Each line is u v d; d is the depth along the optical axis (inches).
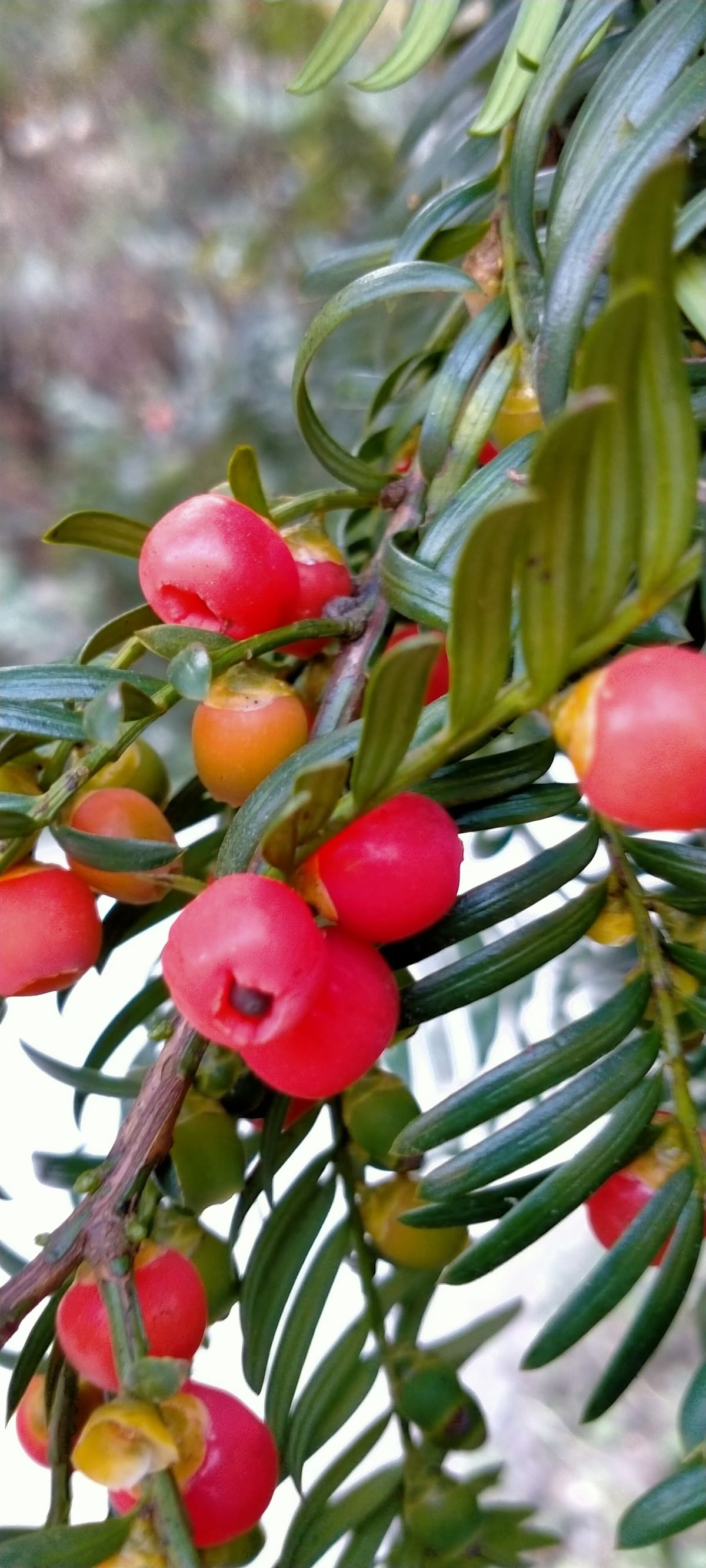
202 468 18.5
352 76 16.3
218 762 5.9
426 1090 10.6
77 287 25.4
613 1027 5.6
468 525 5.9
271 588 5.8
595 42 6.2
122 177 22.8
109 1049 6.9
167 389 25.5
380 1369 6.5
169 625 5.8
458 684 4.7
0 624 26.4
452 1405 6.4
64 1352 5.6
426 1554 6.2
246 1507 5.6
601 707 4.7
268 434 17.8
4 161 23.4
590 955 9.1
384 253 8.3
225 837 5.3
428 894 5.2
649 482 4.6
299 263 18.9
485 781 5.6
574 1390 23.7
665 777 4.7
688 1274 5.4
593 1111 5.5
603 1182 5.5
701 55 5.9
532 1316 24.2
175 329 25.4
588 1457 22.8
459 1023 10.0
